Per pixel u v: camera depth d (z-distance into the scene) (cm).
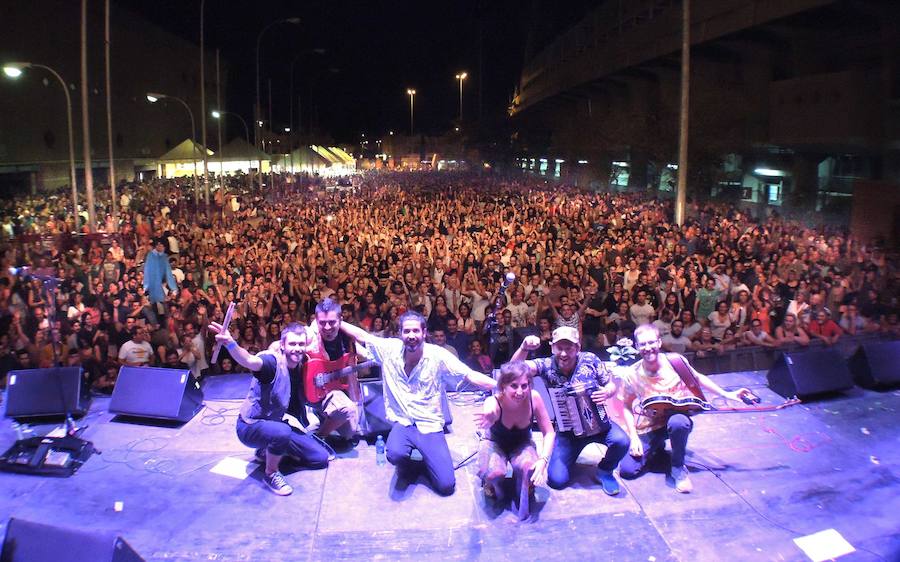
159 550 432
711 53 2922
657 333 505
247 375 748
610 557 425
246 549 434
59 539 366
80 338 926
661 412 511
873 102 2086
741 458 545
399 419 512
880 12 2039
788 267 1230
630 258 1345
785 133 2414
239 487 508
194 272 1367
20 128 3328
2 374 884
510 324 909
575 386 490
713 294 1066
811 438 580
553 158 5350
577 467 533
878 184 1834
